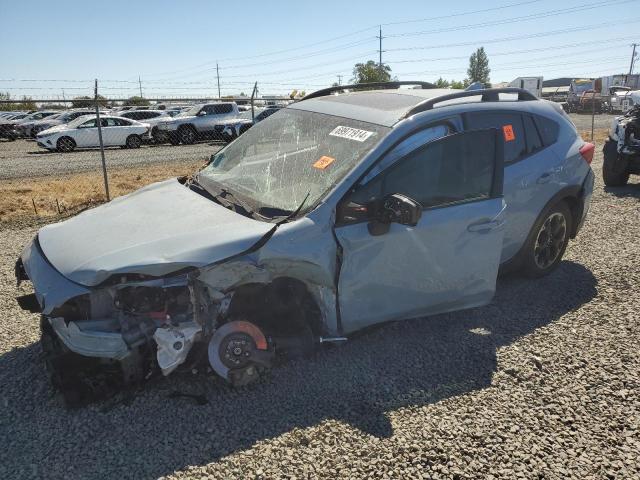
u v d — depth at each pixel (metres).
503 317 4.45
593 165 12.68
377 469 2.73
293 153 4.00
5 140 28.02
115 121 22.34
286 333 3.60
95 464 2.76
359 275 3.53
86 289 2.96
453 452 2.86
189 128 23.95
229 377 3.29
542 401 3.31
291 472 2.70
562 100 48.69
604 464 2.79
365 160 3.57
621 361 3.77
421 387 3.44
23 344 4.05
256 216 3.47
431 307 3.91
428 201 3.74
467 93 4.26
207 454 2.83
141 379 3.29
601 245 6.27
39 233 3.72
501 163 4.03
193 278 3.10
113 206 3.97
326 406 3.23
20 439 2.96
